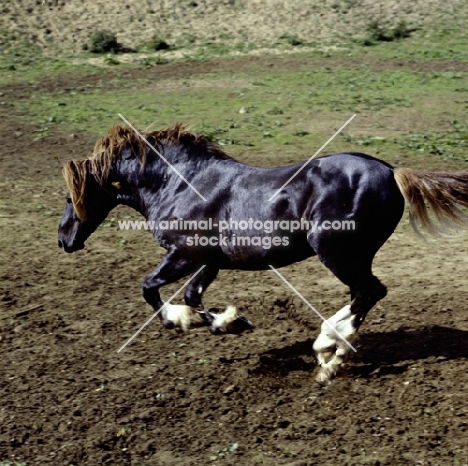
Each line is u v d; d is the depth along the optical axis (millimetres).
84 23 24156
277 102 17156
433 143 13859
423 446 5355
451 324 7312
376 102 17141
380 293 6152
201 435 5578
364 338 7043
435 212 6094
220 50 22922
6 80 19641
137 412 5867
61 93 18266
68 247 6914
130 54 22531
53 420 5766
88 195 6672
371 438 5473
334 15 25266
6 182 12156
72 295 8125
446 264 8953
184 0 25703
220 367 6555
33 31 23531
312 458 5258
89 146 14070
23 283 8414
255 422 5723
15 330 7301
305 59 22016
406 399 5953
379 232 6078
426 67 20969
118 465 5234
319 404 5945
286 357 6727
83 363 6656
